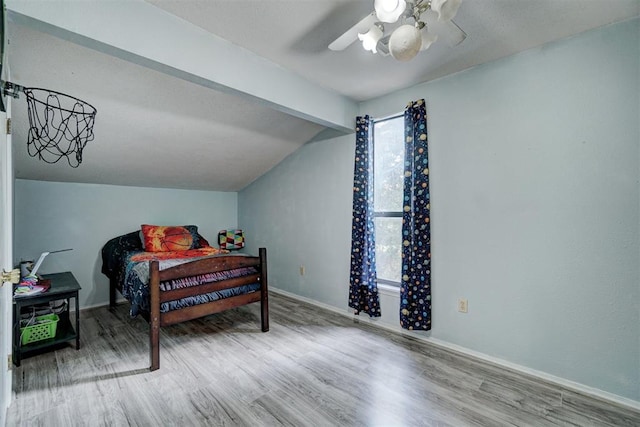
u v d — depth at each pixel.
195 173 3.95
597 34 1.88
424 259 2.62
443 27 1.49
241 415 1.72
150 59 1.69
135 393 1.92
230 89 2.08
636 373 1.79
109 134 2.78
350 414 1.73
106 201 3.72
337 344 2.61
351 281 3.16
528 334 2.15
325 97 2.78
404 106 2.82
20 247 3.16
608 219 1.86
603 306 1.88
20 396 1.87
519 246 2.18
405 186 2.71
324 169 3.56
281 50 2.14
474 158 2.38
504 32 1.92
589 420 1.69
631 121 1.78
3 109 1.26
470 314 2.42
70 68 2.07
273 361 2.32
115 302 3.67
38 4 1.35
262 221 4.54
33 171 3.07
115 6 1.56
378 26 1.54
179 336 2.78
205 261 2.57
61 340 2.44
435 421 1.68
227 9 1.71
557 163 2.02
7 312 1.59
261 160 4.01
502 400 1.86
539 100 2.09
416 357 2.38
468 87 2.41
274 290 4.31
